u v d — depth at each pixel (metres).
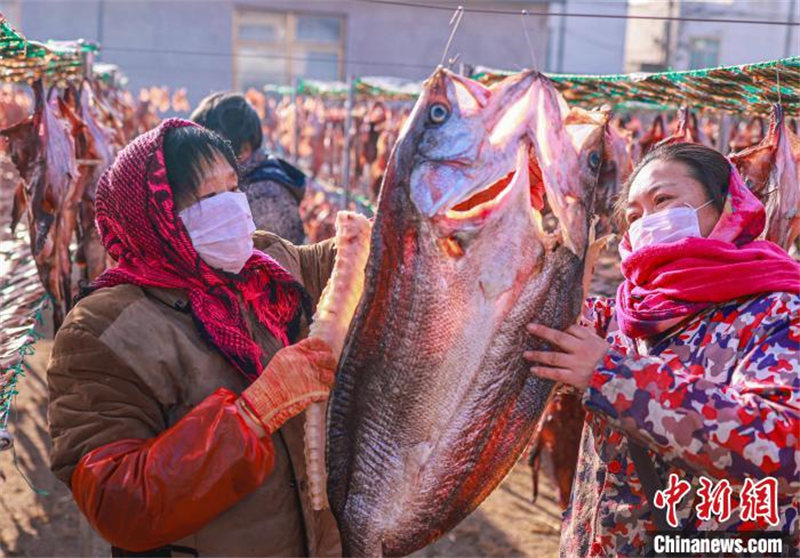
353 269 1.73
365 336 1.60
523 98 1.54
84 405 1.61
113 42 16.61
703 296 1.64
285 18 17.61
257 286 1.81
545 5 16.39
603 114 1.61
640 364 1.56
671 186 1.73
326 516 1.85
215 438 1.54
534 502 4.98
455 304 1.57
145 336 1.64
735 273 1.62
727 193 1.73
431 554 4.38
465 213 1.56
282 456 1.74
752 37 16.34
